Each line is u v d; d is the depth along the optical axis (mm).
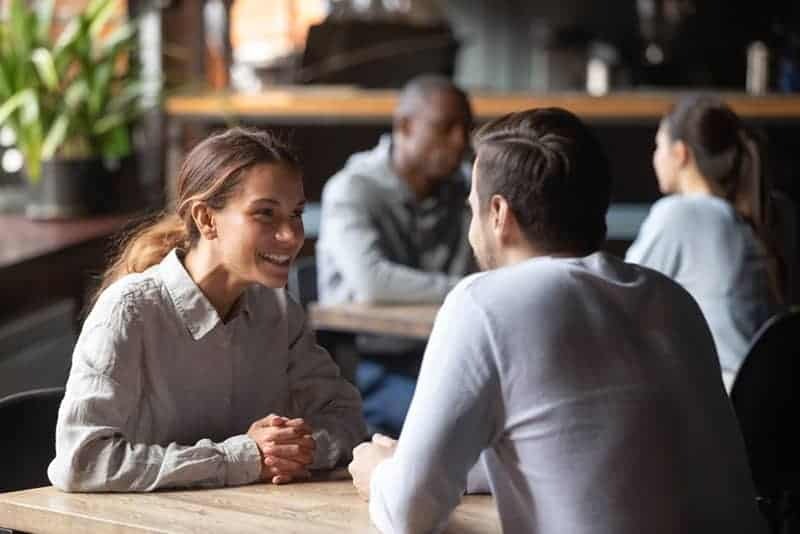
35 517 2582
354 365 4805
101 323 2777
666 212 4305
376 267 4941
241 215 2721
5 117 5914
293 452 2779
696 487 2373
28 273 5188
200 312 2840
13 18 6062
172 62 7094
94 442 2689
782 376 3803
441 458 2322
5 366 4891
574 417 2312
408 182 5137
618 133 6938
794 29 9469
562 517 2314
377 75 7680
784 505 3973
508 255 2486
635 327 2396
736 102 6828
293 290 5062
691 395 2406
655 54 10055
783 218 5363
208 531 2451
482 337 2340
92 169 6277
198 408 2879
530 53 11609
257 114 6973
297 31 9328
